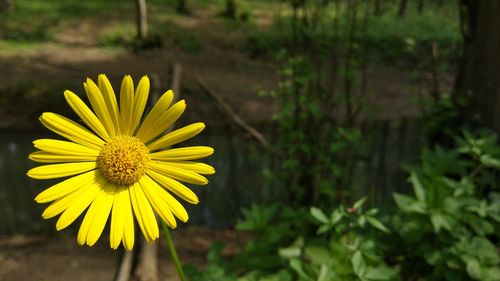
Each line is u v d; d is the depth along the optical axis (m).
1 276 0.46
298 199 0.49
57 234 0.58
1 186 0.76
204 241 0.56
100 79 0.15
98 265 0.49
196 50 1.51
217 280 0.24
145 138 0.16
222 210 0.67
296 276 0.26
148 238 0.15
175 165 0.15
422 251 0.26
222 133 1.03
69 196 0.15
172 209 0.15
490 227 0.26
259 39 1.54
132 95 0.15
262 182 0.74
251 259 0.27
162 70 1.27
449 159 0.30
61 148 0.15
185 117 1.05
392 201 0.59
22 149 0.95
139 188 0.15
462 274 0.25
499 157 0.30
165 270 0.47
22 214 0.65
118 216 0.15
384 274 0.22
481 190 0.31
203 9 2.09
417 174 0.30
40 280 0.46
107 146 0.15
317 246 0.25
